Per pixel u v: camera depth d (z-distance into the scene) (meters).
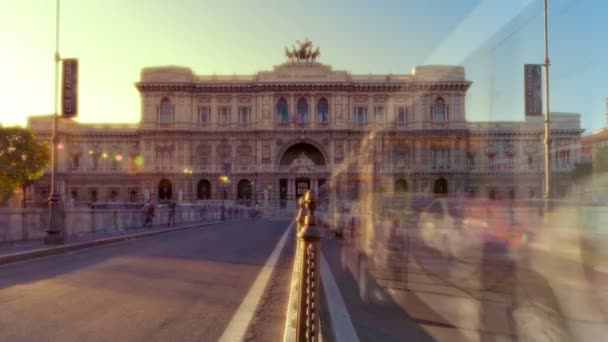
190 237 35.72
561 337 3.81
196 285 14.62
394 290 10.84
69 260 20.78
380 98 102.88
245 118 104.38
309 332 5.45
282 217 93.38
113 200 110.31
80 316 10.45
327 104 103.56
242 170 103.00
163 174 101.94
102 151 111.25
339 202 29.66
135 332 9.28
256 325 9.95
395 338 8.43
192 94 104.19
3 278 15.54
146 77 103.38
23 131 79.75
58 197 26.53
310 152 108.75
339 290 13.60
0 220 26.81
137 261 20.39
